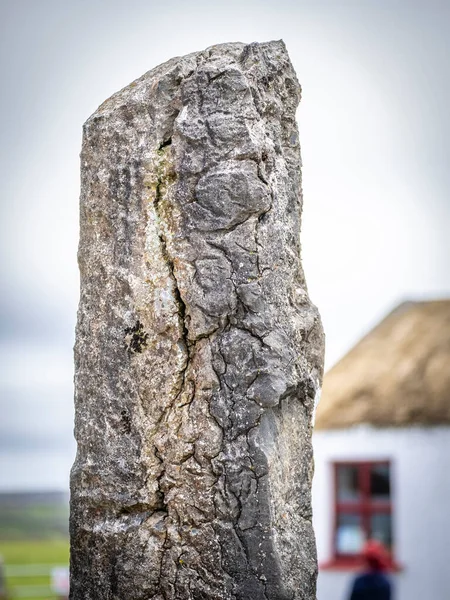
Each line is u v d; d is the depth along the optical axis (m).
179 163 7.29
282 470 7.14
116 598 7.27
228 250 7.14
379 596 12.47
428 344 22.73
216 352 7.13
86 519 7.43
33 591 22.11
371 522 21.56
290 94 7.72
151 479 7.23
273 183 7.30
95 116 7.62
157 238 7.32
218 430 7.08
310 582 7.25
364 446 21.42
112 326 7.41
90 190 7.58
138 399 7.29
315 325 7.51
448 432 20.95
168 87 7.41
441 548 20.77
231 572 7.02
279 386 7.02
